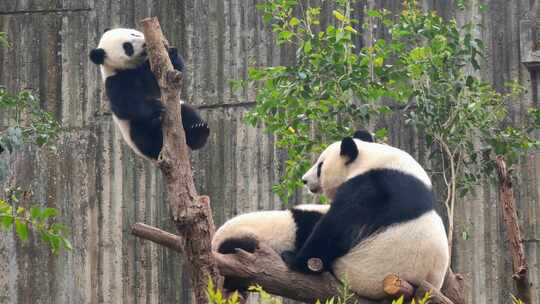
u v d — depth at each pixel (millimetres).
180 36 17500
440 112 13625
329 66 13445
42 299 17656
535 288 15602
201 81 17344
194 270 8539
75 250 17578
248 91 17094
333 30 13570
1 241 17781
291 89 13461
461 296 10180
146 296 17203
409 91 13836
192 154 17094
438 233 9508
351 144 10078
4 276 17766
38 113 15891
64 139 17797
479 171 14859
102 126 17688
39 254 17672
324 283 9289
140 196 17391
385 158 9898
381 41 13789
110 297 17391
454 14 16312
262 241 10070
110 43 12359
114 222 17469
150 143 11867
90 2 18078
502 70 16078
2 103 15602
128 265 17312
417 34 14164
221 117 17141
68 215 17672
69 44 18125
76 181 17672
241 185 16953
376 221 9539
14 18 18438
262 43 17125
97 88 17891
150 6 17719
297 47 16906
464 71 16047
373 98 13609
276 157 16828
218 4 17359
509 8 16109
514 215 10305
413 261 9406
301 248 9555
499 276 15695
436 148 15664
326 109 13617
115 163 17531
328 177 10281
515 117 15961
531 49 15891
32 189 17781
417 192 9609
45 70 18219
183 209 8523
